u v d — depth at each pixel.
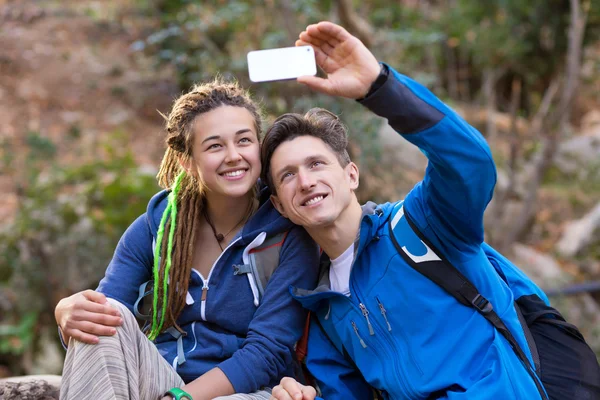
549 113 7.45
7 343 4.50
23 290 4.62
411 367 1.96
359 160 5.54
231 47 6.13
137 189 4.90
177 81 6.98
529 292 2.19
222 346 2.15
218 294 2.19
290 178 2.07
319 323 2.21
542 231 6.60
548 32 7.48
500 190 6.37
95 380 1.88
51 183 5.20
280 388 2.02
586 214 6.90
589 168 7.35
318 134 2.09
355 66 1.81
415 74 6.43
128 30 8.20
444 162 1.82
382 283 2.04
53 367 4.61
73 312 1.93
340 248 2.12
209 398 2.01
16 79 7.14
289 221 2.21
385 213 2.13
